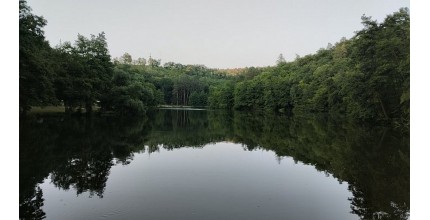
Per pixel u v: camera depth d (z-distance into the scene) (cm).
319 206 1362
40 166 2008
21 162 2088
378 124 4412
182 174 1891
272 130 4353
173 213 1255
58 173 1869
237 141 3338
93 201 1393
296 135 3738
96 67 5975
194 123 5562
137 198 1438
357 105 4803
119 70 6519
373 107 4428
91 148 2662
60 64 5150
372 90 4153
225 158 2402
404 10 4219
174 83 15738
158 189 1577
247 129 4531
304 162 2250
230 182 1719
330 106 6938
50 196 1463
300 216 1248
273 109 9744
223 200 1421
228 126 5009
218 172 1948
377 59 4078
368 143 2948
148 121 5456
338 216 1255
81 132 3488
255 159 2366
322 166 2114
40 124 3856
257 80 11269
